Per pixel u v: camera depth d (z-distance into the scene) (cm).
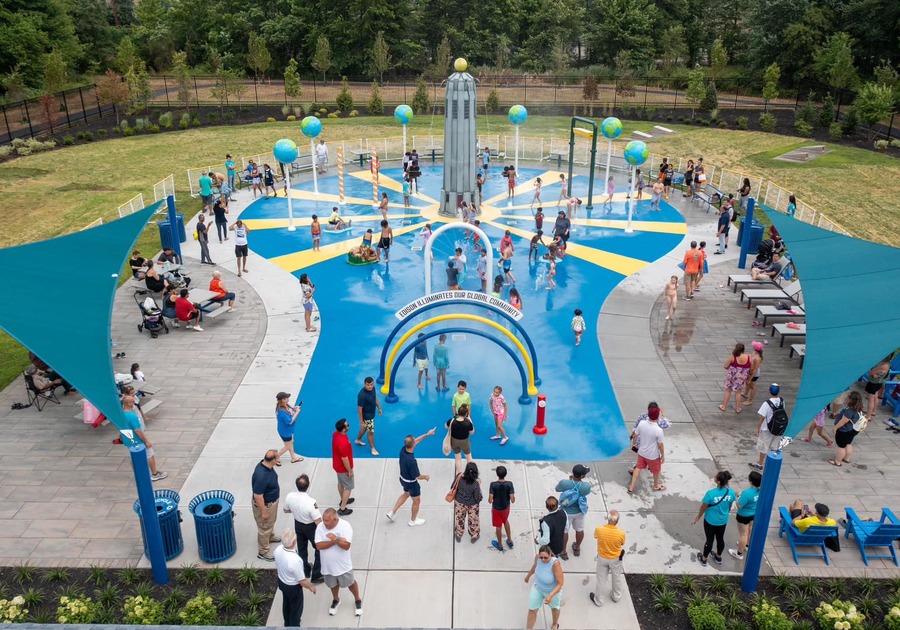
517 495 1387
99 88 5003
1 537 1264
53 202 3369
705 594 1157
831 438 1573
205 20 7950
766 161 4156
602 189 3544
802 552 1244
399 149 4281
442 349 1697
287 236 2856
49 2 6812
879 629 1089
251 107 5475
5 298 1329
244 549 1242
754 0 6800
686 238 2852
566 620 1098
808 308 1366
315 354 1936
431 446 1540
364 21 7038
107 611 1108
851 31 6116
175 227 2517
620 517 1330
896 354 1759
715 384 1797
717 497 1159
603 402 1714
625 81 5862
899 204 3434
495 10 7381
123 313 2169
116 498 1370
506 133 4784
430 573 1192
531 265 2577
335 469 1289
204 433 1576
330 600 1137
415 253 2689
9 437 1555
